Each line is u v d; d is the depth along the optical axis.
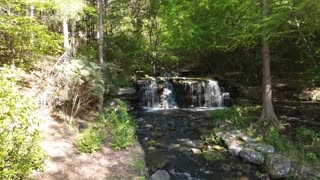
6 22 8.19
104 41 17.59
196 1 11.04
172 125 12.55
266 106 10.62
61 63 9.98
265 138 9.47
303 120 11.74
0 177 3.81
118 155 7.64
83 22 18.50
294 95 16.03
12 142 3.95
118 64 17.83
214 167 8.34
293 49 15.15
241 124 11.14
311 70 13.20
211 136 10.55
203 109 16.58
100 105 11.00
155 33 20.92
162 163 8.37
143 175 7.14
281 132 10.09
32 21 9.28
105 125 9.44
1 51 10.14
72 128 8.72
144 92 17.03
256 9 9.78
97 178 6.46
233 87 17.91
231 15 10.38
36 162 4.32
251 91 16.81
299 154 8.27
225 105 17.25
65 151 7.27
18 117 4.05
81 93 10.16
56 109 9.48
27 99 4.30
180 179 7.62
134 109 16.05
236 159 8.83
